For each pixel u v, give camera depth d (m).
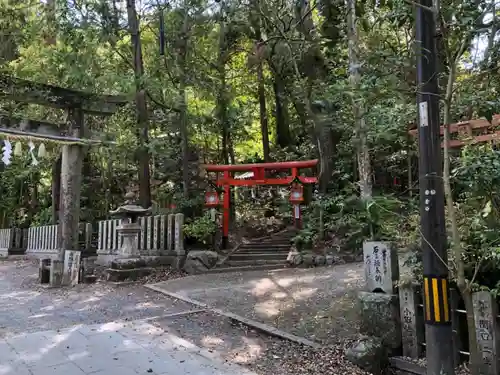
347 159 11.76
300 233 11.05
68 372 3.67
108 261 10.73
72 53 10.21
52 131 9.42
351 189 10.83
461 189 4.06
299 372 4.11
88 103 9.85
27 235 15.85
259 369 4.15
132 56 12.20
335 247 10.49
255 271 9.63
